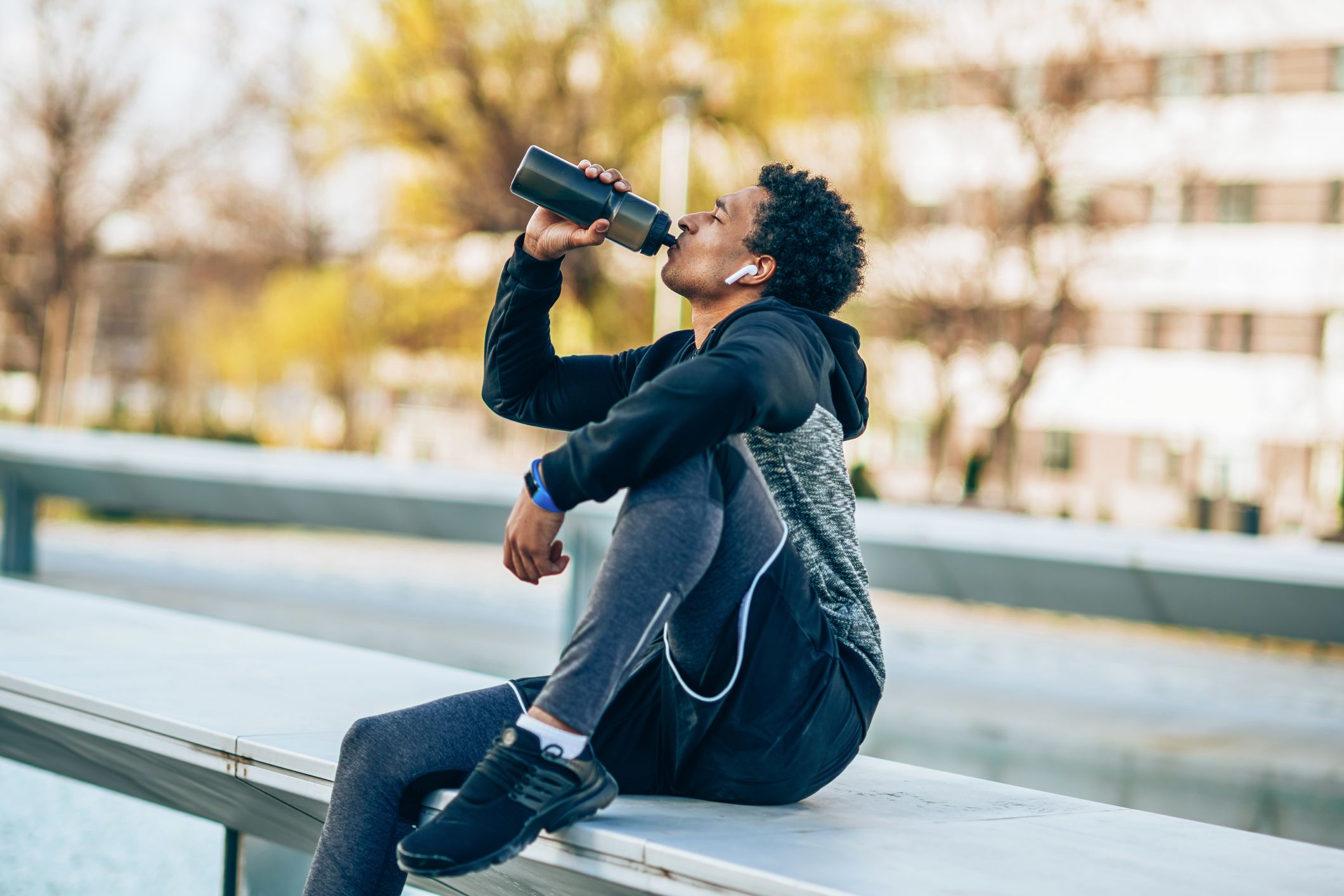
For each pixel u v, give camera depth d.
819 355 1.65
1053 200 20.22
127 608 3.34
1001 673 8.50
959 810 1.80
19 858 2.62
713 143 20.72
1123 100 19.86
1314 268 25.34
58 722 2.15
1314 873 1.56
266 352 24.22
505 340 2.06
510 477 9.86
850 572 1.74
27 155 24.45
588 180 1.88
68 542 14.34
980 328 20.84
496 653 7.93
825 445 1.70
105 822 2.57
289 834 2.10
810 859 1.44
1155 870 1.53
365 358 23.75
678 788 1.69
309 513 9.72
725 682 1.59
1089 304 20.78
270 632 3.08
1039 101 19.88
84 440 11.48
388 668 2.64
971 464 21.83
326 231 23.67
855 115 19.56
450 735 1.62
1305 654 10.80
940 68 20.20
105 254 25.08
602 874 1.48
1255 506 26.19
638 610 1.45
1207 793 5.25
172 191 24.05
